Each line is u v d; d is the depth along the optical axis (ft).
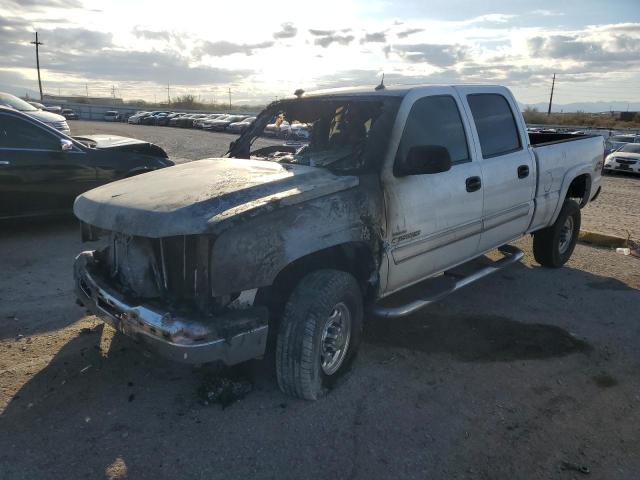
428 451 9.89
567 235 21.04
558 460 9.72
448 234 14.19
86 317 15.21
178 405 11.14
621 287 18.89
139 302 10.27
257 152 15.79
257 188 10.66
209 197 10.14
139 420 10.61
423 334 14.70
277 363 10.91
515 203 16.66
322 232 10.81
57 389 11.60
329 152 13.96
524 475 9.32
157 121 179.22
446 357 13.44
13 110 22.56
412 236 13.01
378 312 12.71
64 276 18.63
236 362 9.92
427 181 13.26
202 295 9.73
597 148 21.43
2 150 22.18
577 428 10.68
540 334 14.85
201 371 12.40
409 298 16.98
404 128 12.87
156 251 10.27
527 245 24.54
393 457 9.70
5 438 9.94
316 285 10.80
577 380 12.53
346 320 11.73
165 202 10.15
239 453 9.71
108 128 138.10
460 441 10.19
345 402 11.35
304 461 9.53
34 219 23.41
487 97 16.02
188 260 9.81
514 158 16.42
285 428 10.43
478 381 12.35
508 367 13.03
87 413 10.79
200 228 9.39
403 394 11.72
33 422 10.44
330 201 11.09
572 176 19.49
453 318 15.83
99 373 12.28
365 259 12.25
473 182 14.60
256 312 10.01
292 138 15.48
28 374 12.14
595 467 9.56
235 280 9.70
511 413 11.14
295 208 10.50
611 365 13.29
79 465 9.31
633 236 26.61
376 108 13.43
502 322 15.61
